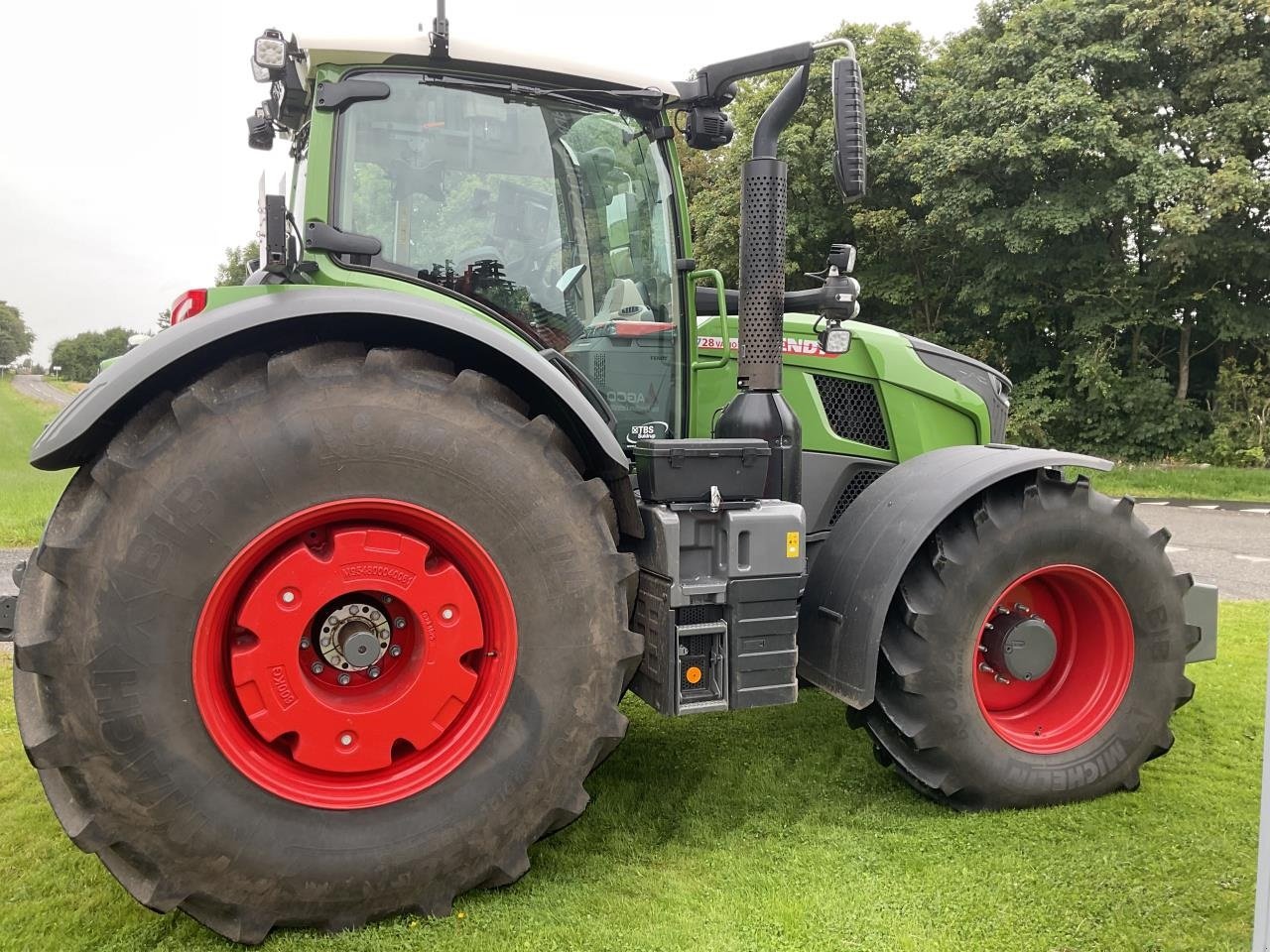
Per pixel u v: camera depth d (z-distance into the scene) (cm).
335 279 250
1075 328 1570
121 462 196
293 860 202
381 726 211
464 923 211
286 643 205
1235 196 1337
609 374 291
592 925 210
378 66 255
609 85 276
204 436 199
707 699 249
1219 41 1421
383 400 210
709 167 1631
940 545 274
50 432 201
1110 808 278
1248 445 1517
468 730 219
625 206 289
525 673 220
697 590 246
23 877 236
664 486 250
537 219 276
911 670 269
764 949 201
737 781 300
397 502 212
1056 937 206
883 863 242
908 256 1733
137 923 215
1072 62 1450
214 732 200
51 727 190
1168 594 291
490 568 218
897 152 1585
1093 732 287
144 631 193
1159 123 1494
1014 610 292
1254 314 1554
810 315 369
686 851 250
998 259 1546
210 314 208
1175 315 1587
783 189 280
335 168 252
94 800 191
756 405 280
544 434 223
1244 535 913
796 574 257
